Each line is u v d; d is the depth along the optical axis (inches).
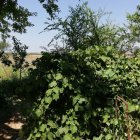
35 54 820.6
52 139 179.3
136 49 529.0
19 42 594.2
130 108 178.7
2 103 467.2
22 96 195.5
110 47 205.9
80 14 570.9
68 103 184.9
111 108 180.7
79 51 211.8
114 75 189.6
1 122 378.3
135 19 555.8
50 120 181.9
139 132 184.5
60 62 186.5
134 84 194.9
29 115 186.4
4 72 829.2
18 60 593.6
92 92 179.6
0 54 574.2
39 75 192.7
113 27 561.0
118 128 178.5
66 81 180.2
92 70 192.1
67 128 178.5
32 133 184.7
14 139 312.8
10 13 623.2
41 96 190.4
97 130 186.1
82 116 180.9
